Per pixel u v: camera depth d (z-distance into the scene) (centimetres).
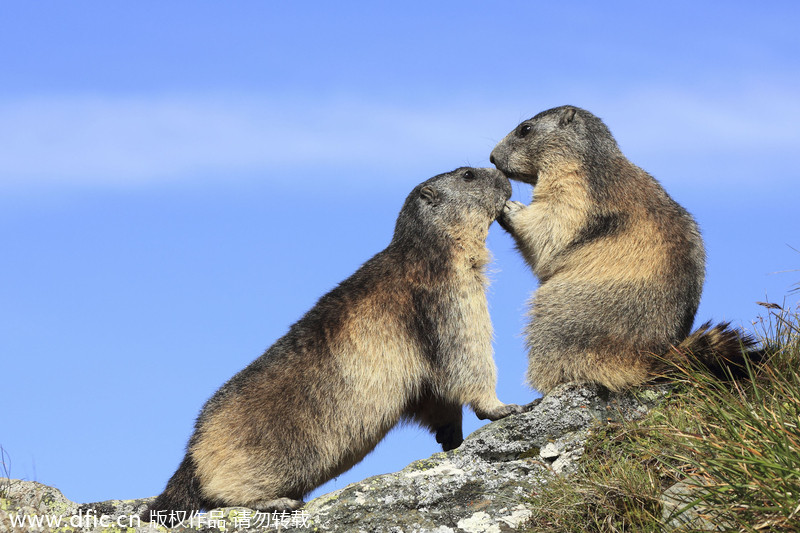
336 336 1353
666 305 1436
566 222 1587
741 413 1089
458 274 1449
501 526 1143
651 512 1073
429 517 1183
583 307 1446
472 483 1227
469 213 1507
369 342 1363
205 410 1338
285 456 1278
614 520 1087
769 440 1002
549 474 1227
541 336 1459
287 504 1261
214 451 1284
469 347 1420
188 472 1298
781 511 891
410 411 1491
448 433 1541
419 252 1456
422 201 1500
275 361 1348
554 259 1586
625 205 1547
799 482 907
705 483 1034
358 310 1385
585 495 1126
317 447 1299
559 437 1312
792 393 1117
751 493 942
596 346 1413
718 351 1362
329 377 1325
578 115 1680
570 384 1387
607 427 1288
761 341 1427
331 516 1190
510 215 1648
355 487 1238
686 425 1187
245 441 1274
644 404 1363
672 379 1354
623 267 1475
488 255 1500
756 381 1267
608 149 1622
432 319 1413
